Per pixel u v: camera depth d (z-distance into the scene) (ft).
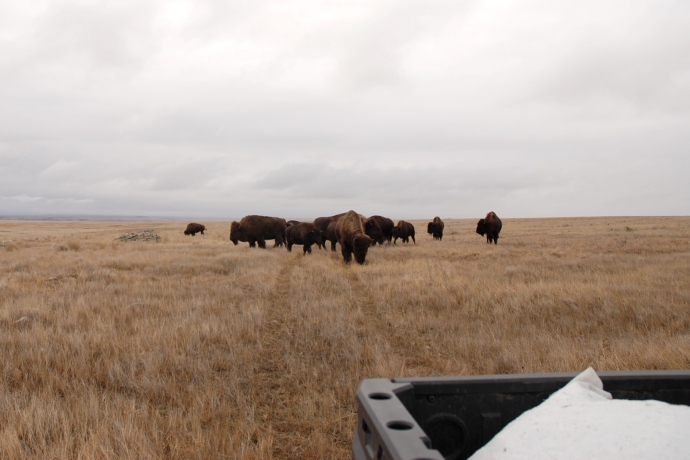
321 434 14.88
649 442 4.89
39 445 13.51
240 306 32.81
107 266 53.42
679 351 20.71
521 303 31.73
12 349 22.07
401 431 5.26
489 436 7.50
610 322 27.43
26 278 44.27
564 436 5.32
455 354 22.59
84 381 18.75
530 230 165.48
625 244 84.64
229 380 19.36
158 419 15.35
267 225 92.48
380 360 20.71
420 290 37.73
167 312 30.19
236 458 13.06
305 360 22.33
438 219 119.24
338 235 63.26
